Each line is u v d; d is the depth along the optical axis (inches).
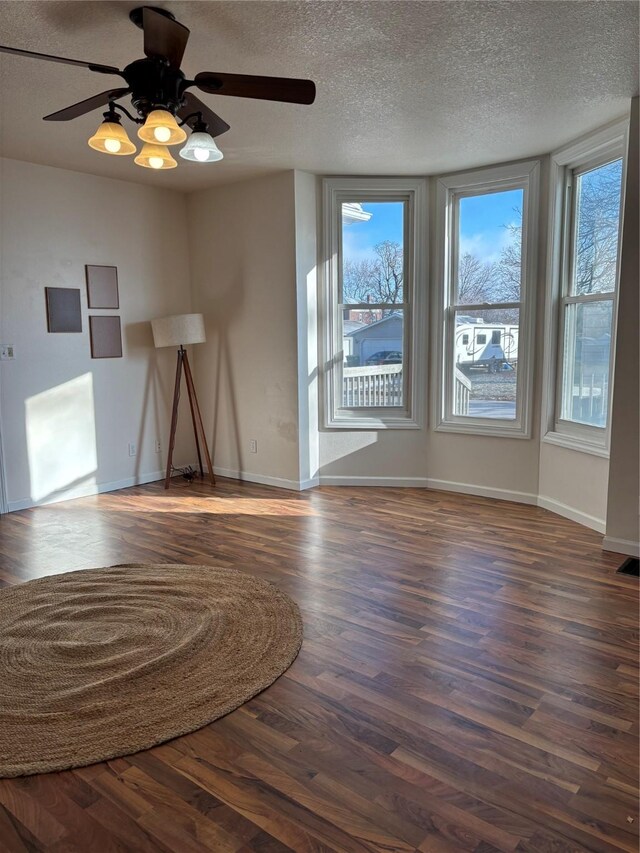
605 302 158.1
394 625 110.2
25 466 185.8
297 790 71.2
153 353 217.8
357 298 206.4
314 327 203.6
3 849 64.0
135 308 210.5
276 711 85.6
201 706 86.2
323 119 144.5
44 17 98.0
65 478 195.9
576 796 70.0
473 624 110.4
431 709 85.9
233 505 188.9
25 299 181.8
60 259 188.9
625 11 96.3
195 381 229.5
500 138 159.5
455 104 135.5
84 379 198.2
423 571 135.1
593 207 162.7
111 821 67.2
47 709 85.4
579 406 171.0
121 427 210.1
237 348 215.0
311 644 103.7
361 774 73.7
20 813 68.6
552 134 156.2
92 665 96.4
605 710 85.4
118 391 208.2
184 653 99.7
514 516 175.6
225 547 151.4
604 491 158.4
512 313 187.5
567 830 65.3
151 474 220.8
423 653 100.7
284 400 204.8
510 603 118.8
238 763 75.7
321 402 209.0
